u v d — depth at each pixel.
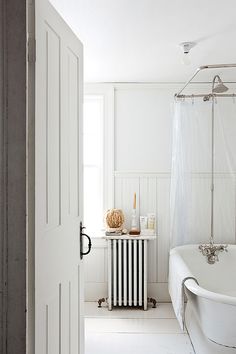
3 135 1.46
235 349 2.76
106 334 3.49
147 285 4.33
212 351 2.85
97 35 2.88
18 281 1.45
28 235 1.51
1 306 1.46
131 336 3.44
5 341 1.46
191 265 3.95
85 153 4.48
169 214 4.35
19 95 1.45
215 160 4.12
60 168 1.87
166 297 4.34
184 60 3.16
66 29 1.97
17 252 1.46
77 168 2.21
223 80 4.20
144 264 4.07
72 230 2.09
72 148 2.11
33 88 1.51
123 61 3.54
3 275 1.46
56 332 1.81
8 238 1.46
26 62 1.46
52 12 1.74
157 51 3.27
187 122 4.05
